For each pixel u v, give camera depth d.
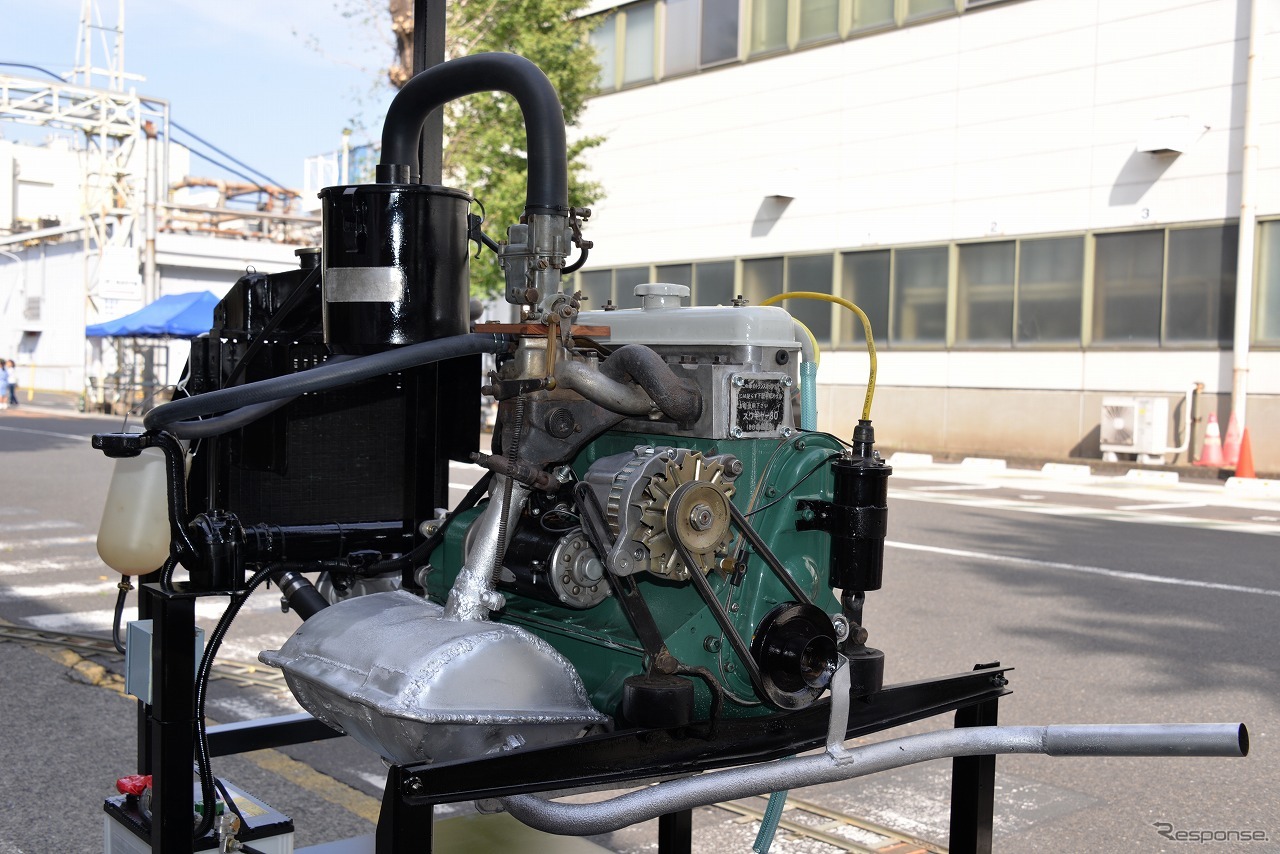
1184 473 14.53
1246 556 8.47
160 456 2.68
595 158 22.34
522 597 2.34
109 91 28.80
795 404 2.37
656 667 1.95
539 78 2.14
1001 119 16.89
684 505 1.94
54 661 5.41
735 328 2.16
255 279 2.54
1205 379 14.97
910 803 3.88
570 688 1.99
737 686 2.12
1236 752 1.94
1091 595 7.05
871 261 18.53
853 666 2.19
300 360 2.41
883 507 2.17
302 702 2.17
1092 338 16.08
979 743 2.12
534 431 2.10
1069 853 3.42
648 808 1.91
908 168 17.97
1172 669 5.38
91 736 4.34
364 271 2.06
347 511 2.47
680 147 21.00
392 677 1.87
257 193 42.91
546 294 2.11
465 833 2.74
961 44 17.28
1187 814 3.75
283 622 6.32
